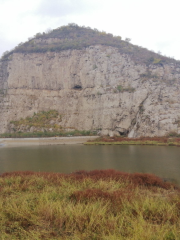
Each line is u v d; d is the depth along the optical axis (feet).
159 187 41.01
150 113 167.32
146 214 24.38
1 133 211.61
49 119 218.18
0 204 26.99
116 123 184.44
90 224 21.13
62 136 189.16
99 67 228.43
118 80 212.23
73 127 210.18
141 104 178.91
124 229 20.66
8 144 157.07
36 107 231.09
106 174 47.21
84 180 38.45
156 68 211.00
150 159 80.02
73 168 65.16
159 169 62.08
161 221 22.81
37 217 23.11
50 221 22.62
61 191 33.30
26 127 211.82
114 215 24.36
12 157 91.45
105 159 81.51
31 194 31.42
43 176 44.83
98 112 202.80
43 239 19.02
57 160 80.94
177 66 212.02
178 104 167.53
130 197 28.89
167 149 110.73
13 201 27.53
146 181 42.83
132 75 210.79
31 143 158.51
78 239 18.62
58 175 46.83
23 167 68.33
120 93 192.65
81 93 224.53
